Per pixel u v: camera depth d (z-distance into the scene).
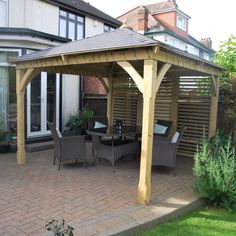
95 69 8.63
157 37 21.31
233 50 9.02
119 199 4.55
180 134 6.00
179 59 5.02
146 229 3.70
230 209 4.41
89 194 4.76
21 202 4.34
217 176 4.48
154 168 6.60
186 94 8.09
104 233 3.34
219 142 5.74
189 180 5.68
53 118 10.12
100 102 11.72
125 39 4.66
